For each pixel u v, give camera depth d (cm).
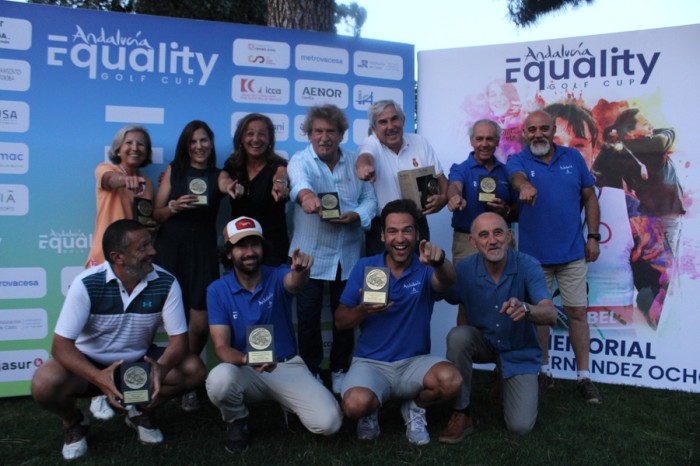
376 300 308
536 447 315
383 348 333
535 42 463
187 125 394
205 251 386
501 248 325
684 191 435
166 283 312
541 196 410
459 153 481
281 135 455
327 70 461
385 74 476
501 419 361
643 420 362
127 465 291
